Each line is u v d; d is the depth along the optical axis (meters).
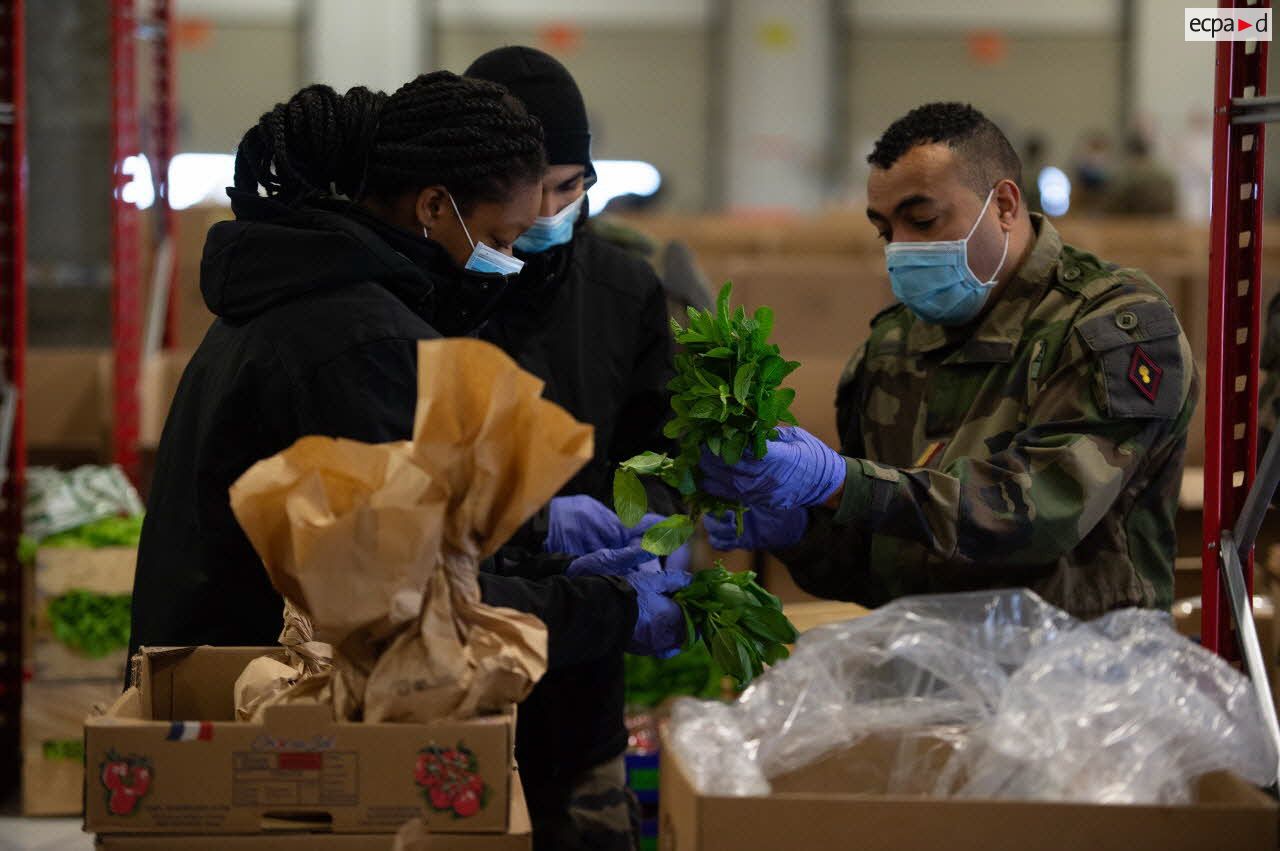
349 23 14.22
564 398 2.35
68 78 4.32
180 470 1.79
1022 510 1.82
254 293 1.74
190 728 1.31
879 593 2.12
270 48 14.16
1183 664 1.37
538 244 2.33
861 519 1.82
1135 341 1.91
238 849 1.31
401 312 1.70
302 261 1.72
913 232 2.07
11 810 3.64
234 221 1.83
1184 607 3.09
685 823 1.25
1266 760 1.35
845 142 14.85
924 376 2.19
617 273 2.46
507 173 1.79
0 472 3.49
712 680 3.20
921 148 2.05
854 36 14.76
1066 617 1.42
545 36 14.56
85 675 3.56
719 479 1.76
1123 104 14.77
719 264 5.46
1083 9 14.70
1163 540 2.03
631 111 14.75
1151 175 10.02
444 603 1.36
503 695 1.37
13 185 3.48
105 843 1.31
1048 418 1.94
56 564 3.53
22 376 3.57
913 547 2.08
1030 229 2.13
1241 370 1.91
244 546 1.74
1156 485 2.01
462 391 1.32
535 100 2.31
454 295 1.84
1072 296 2.02
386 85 14.29
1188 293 4.89
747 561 3.66
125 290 4.52
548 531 2.11
